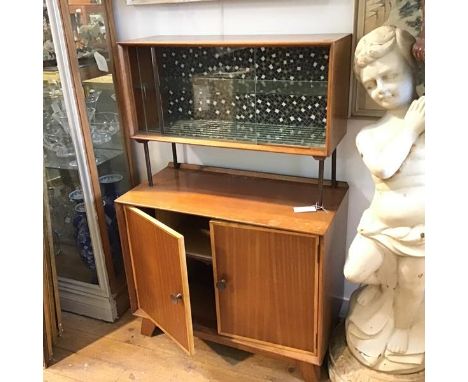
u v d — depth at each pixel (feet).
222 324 5.80
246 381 5.69
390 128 4.60
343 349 5.45
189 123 5.91
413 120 4.30
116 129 6.66
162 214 6.08
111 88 6.42
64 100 5.82
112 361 6.10
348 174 5.89
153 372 5.89
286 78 5.30
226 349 6.22
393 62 4.31
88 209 6.30
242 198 5.67
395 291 5.04
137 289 6.40
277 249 5.06
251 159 6.40
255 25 5.69
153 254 5.67
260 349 5.65
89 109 6.14
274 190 5.84
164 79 5.83
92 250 6.68
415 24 4.87
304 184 5.95
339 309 6.37
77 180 6.35
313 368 5.50
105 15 6.11
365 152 4.63
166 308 5.80
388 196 4.56
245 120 5.68
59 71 5.66
